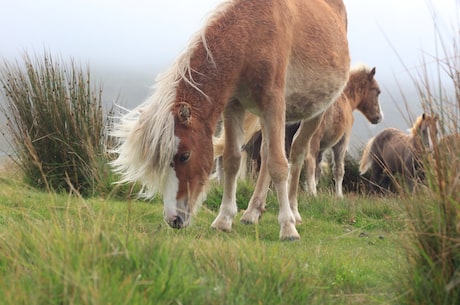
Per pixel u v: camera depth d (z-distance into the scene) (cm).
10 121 877
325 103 743
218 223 664
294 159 778
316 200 912
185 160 552
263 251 391
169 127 542
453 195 347
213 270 363
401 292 363
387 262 485
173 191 552
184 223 557
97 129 891
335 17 764
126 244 344
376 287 413
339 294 399
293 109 712
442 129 363
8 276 321
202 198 582
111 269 313
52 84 882
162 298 306
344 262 468
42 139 859
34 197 704
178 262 345
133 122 564
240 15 610
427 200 366
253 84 617
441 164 355
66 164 859
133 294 292
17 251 353
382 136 1394
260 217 755
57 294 290
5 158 938
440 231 342
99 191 821
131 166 546
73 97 891
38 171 858
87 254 319
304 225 758
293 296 343
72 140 868
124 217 517
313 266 447
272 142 626
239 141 673
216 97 588
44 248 334
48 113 865
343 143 1303
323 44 705
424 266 353
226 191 675
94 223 369
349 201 911
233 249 405
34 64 890
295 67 672
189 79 575
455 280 332
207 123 582
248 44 605
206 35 594
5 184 788
